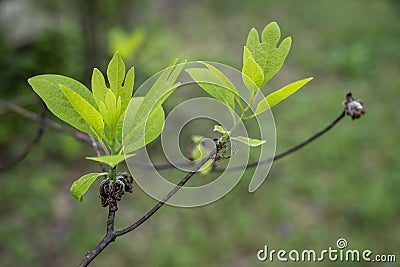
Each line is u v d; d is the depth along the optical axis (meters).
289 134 4.95
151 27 4.91
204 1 7.72
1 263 3.72
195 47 6.55
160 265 3.71
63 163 4.52
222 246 3.86
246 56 0.75
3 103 1.82
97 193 4.23
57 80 0.71
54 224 4.04
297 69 6.13
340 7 7.50
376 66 6.21
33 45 4.50
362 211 4.12
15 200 4.15
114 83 0.71
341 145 4.77
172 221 4.03
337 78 5.97
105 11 4.13
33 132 4.50
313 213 4.18
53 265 3.77
